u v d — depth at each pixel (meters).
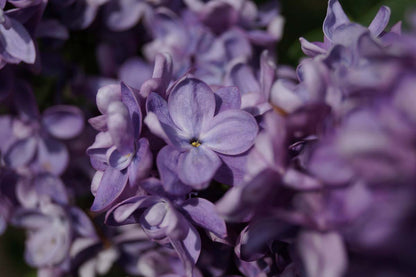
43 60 0.25
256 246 0.18
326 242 0.17
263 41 0.25
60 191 0.25
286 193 0.18
